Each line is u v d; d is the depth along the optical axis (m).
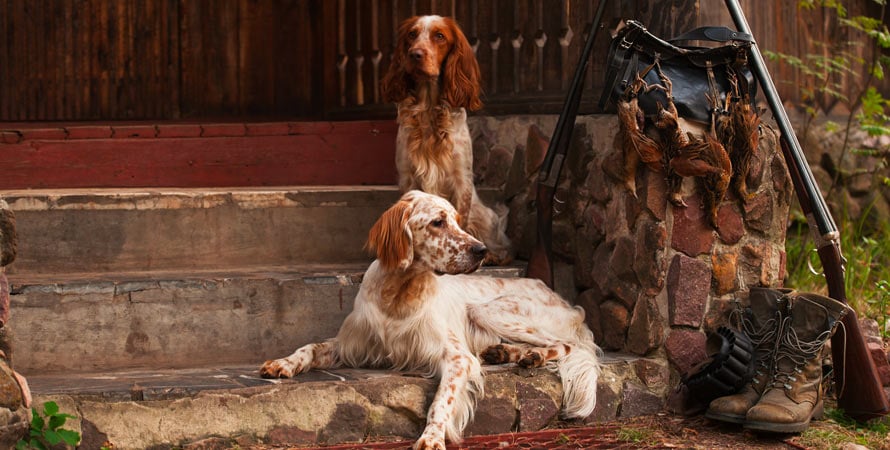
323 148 5.53
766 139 4.34
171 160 5.27
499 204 5.21
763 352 4.02
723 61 4.15
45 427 3.25
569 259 4.71
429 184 4.65
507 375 3.85
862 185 6.45
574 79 4.40
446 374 3.67
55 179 5.07
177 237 4.43
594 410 4.00
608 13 4.64
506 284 4.29
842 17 6.29
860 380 3.92
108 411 3.36
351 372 3.83
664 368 4.19
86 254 4.26
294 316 4.16
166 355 3.96
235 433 3.47
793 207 6.08
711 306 4.27
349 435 3.60
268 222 4.62
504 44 5.26
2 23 6.74
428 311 3.84
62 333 3.81
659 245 4.16
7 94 6.78
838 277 4.00
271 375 3.70
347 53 6.52
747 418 3.77
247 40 6.96
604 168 4.39
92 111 6.86
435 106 4.64
